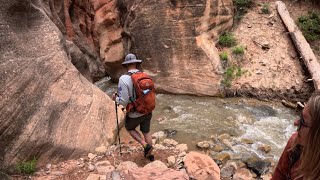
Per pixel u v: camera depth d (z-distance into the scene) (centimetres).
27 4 594
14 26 575
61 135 552
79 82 634
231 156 593
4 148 498
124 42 1001
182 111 802
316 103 162
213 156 591
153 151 591
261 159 581
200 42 900
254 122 739
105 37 1044
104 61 1046
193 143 645
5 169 494
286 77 873
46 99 558
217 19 952
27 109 525
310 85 843
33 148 518
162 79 937
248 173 529
